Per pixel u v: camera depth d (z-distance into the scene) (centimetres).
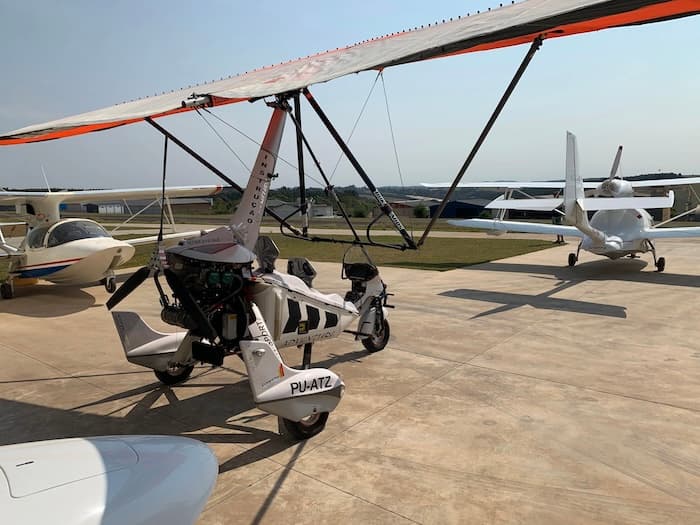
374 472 345
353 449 378
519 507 303
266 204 458
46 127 430
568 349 624
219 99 347
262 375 359
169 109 361
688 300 908
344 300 580
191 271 384
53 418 441
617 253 1238
